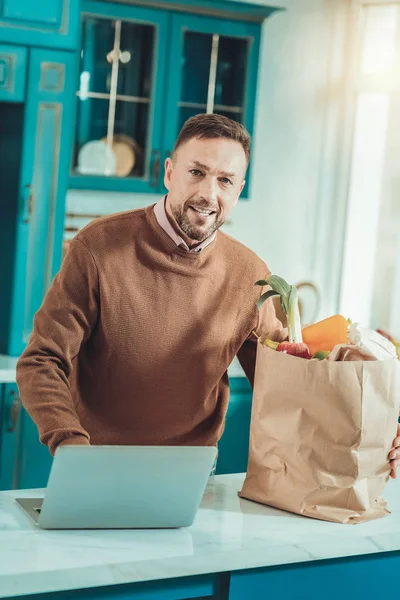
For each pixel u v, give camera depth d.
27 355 2.32
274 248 5.68
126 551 2.00
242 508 2.35
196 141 2.28
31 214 4.35
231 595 2.08
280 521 2.28
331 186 5.77
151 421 2.53
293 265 5.75
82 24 4.67
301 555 2.12
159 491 2.10
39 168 4.35
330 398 2.22
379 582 2.26
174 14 4.86
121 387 2.47
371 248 5.77
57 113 4.34
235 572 2.08
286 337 2.50
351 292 5.85
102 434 2.51
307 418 2.27
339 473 2.27
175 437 2.57
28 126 4.29
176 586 2.02
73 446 1.96
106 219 2.45
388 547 2.23
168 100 4.92
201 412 2.57
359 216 5.81
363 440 2.25
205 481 2.12
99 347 2.45
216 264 2.52
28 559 1.91
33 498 2.31
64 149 4.38
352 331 2.32
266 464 2.37
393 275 5.72
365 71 5.65
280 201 5.65
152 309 2.44
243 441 4.77
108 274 2.38
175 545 2.06
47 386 2.25
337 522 2.29
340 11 5.63
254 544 2.10
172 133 4.96
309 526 2.25
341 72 5.70
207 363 2.53
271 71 5.50
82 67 4.70
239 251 2.59
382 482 2.36
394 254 5.71
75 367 2.53
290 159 5.64
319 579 2.18
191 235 2.34
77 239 2.40
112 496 2.07
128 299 2.41
